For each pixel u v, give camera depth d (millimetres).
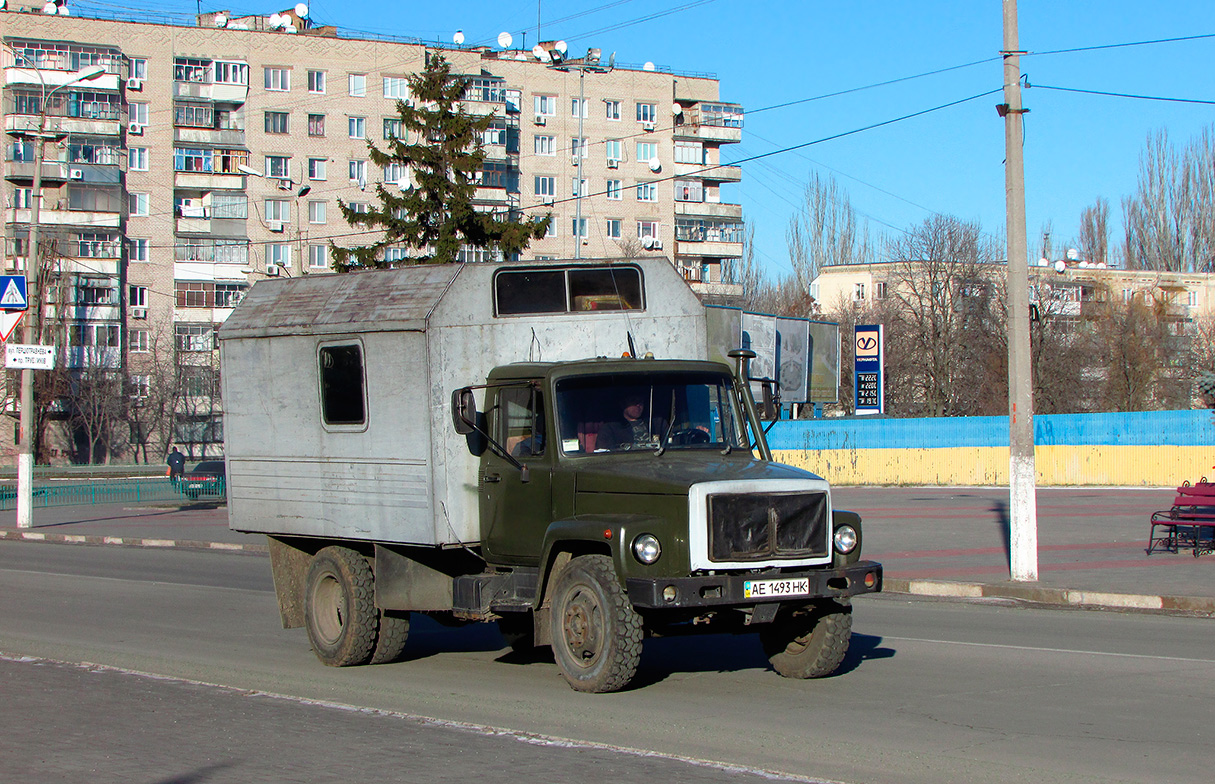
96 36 69062
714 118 82062
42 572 19812
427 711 8367
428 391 9539
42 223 66312
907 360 59375
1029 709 8227
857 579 8570
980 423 42188
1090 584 15609
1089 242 84562
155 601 15578
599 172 78938
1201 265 77625
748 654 10836
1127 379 57438
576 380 9281
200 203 71125
